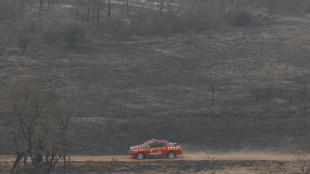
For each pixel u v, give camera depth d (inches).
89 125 4972.9
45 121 2977.4
